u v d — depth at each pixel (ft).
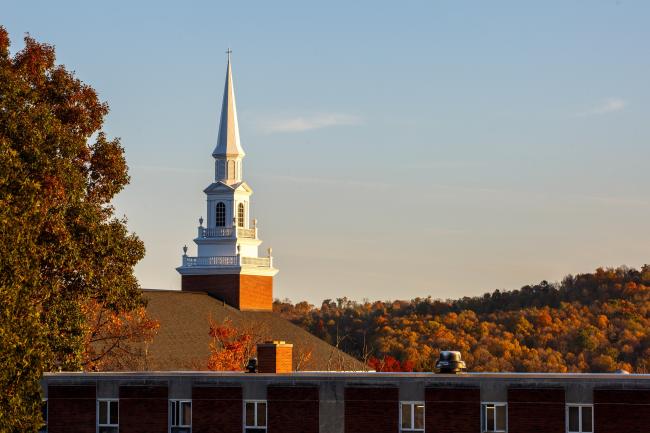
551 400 385.50
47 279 501.97
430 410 394.52
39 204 427.74
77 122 549.95
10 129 470.80
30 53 538.47
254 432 409.49
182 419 416.05
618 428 380.78
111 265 539.70
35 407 390.83
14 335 381.19
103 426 421.18
